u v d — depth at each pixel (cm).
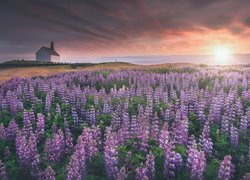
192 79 2978
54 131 1512
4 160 1280
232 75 3341
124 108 1881
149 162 1062
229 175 1055
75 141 1504
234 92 2162
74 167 984
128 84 2991
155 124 1447
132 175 1080
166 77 3045
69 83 3050
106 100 1928
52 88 2508
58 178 1070
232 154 1315
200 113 1653
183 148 1225
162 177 1110
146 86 2625
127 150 1242
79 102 1980
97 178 1116
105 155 1095
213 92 2194
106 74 3809
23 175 1163
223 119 1540
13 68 7094
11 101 1873
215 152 1311
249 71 3894
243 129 1488
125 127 1349
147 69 4703
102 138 1467
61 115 1836
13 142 1439
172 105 1859
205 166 1115
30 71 5291
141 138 1284
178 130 1338
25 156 1170
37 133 1460
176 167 1121
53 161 1211
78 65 7769
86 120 1747
